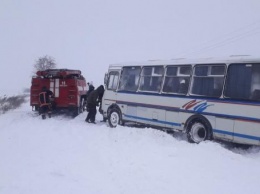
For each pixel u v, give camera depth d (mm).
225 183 7043
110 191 6516
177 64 12180
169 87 12422
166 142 11094
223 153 9258
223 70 10516
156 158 8867
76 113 20203
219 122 10469
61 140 11656
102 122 17312
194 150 9508
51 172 7648
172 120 12164
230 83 10258
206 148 9664
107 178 7344
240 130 9867
